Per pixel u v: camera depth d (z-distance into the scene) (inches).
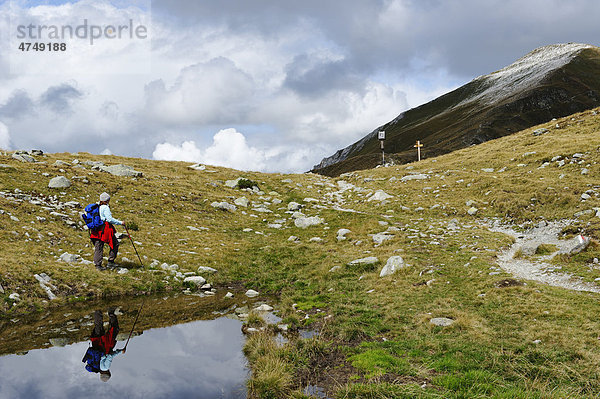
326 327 462.6
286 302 580.4
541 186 1129.4
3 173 1019.3
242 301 609.6
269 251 878.4
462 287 549.6
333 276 689.0
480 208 1131.9
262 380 332.2
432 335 408.5
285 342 430.0
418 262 689.6
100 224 657.0
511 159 1549.0
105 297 603.8
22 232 712.4
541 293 482.6
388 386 310.2
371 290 593.3
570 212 903.7
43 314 523.2
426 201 1293.1
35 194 941.8
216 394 322.3
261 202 1421.0
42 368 367.9
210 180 1625.2
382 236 910.4
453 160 1855.3
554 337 371.9
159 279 676.7
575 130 1758.1
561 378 309.1
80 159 1579.7
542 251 679.1
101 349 416.5
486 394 293.3
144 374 357.4
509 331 400.2
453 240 832.9
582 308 430.0
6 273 552.7
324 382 339.0
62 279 597.3
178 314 540.4
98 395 314.2
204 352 412.8
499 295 497.7
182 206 1166.3
